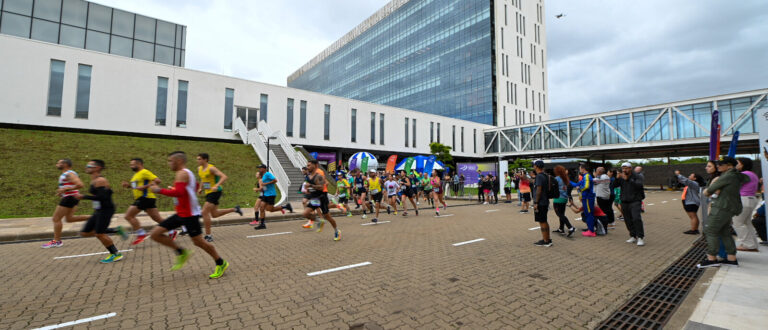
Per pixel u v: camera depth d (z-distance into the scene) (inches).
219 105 1144.2
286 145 956.0
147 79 1026.1
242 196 612.4
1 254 239.5
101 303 145.6
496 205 693.3
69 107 913.5
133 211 259.4
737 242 258.7
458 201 807.7
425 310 138.6
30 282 174.4
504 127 1888.5
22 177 531.2
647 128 1309.1
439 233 337.7
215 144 982.4
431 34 2539.4
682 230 353.1
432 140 1766.7
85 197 207.8
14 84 852.0
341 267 205.8
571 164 1861.5
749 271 187.3
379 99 3004.4
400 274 190.9
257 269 201.5
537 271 197.8
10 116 840.9
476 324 125.2
